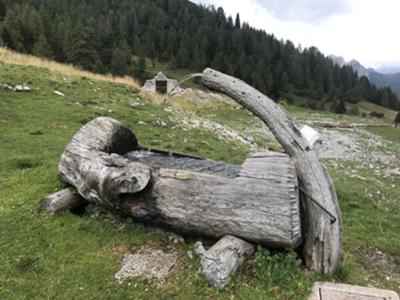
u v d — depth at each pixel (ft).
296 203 14.73
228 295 13.62
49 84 58.90
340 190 32.09
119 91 68.39
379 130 112.27
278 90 278.87
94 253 16.42
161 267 15.37
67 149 20.97
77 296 13.73
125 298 13.70
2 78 54.08
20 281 14.34
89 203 20.71
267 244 15.20
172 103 80.53
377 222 25.34
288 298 13.55
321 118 138.00
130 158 20.80
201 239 17.04
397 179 48.57
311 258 15.23
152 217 17.20
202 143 44.78
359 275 16.94
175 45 320.91
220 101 131.95
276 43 370.73
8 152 31.50
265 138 68.13
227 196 15.65
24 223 18.58
